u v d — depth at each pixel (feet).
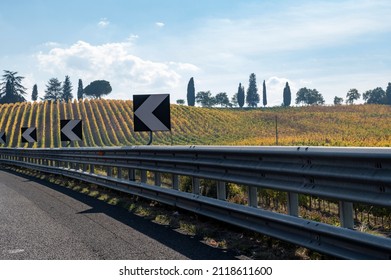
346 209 14.29
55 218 24.50
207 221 22.58
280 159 16.78
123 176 44.78
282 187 16.60
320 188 14.94
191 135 254.27
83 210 27.30
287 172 16.20
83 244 18.29
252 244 17.72
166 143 226.38
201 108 357.82
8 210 27.53
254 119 329.93
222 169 20.63
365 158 12.82
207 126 286.46
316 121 321.73
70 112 301.84
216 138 245.24
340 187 14.15
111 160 35.12
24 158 71.56
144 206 28.02
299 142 119.85
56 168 51.24
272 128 291.79
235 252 16.66
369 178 12.77
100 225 22.31
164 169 26.13
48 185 43.93
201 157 22.30
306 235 15.20
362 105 433.89
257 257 15.84
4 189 39.99
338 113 367.25
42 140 237.86
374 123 304.91
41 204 30.07
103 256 16.38
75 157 45.14
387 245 11.96
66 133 50.34
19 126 270.05
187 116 311.06
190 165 23.43
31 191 38.29
